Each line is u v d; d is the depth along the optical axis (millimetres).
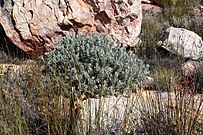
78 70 4883
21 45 7270
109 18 7289
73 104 3033
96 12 7246
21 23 7184
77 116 2967
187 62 7203
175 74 4973
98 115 2908
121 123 3117
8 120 3107
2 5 7328
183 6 10945
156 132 2871
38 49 7297
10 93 3506
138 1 7621
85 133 2822
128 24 7492
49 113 2945
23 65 5023
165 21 10156
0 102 3293
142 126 3027
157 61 6566
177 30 8242
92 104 3713
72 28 7250
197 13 10680
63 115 3020
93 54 5223
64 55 5207
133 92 5020
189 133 2717
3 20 7273
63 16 7160
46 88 3463
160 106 3209
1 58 6512
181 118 2758
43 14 7145
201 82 4809
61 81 3592
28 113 3174
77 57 5215
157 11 11086
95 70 5016
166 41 7871
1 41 7828
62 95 3303
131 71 5070
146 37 8172
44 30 7172
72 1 7133
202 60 7535
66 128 2863
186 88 3127
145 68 5441
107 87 4879
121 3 7281
